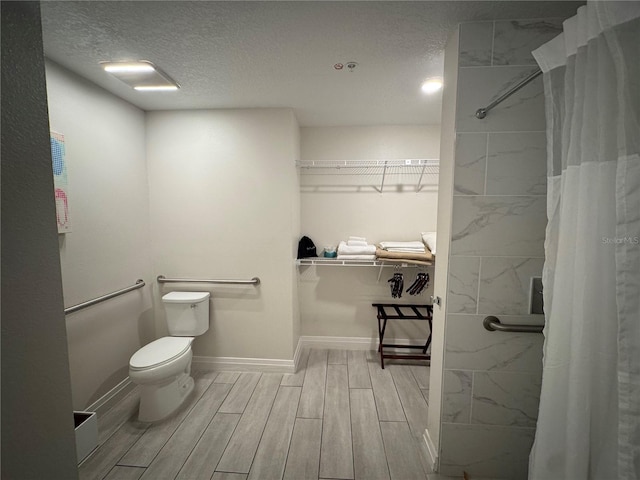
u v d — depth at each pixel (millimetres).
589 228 724
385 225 2430
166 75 1512
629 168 620
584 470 758
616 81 647
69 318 1490
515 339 1180
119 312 1827
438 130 2322
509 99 1087
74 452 568
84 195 1557
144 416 1623
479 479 1239
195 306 2000
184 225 2113
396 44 1228
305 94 1748
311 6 1000
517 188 1119
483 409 1218
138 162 1992
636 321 634
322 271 2488
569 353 806
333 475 1276
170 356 1676
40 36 491
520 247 1141
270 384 2004
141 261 2029
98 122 1644
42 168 497
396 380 2045
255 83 1603
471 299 1178
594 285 728
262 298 2135
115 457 1378
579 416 757
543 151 1097
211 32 1147
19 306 458
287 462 1345
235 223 2088
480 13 1040
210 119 2021
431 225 2400
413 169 2365
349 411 1711
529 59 1076
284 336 2148
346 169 2410
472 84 1100
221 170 2053
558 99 839
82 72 1478
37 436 493
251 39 1196
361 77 1528
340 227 2457
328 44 1229
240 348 2188
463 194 1138
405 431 1546
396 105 1915
